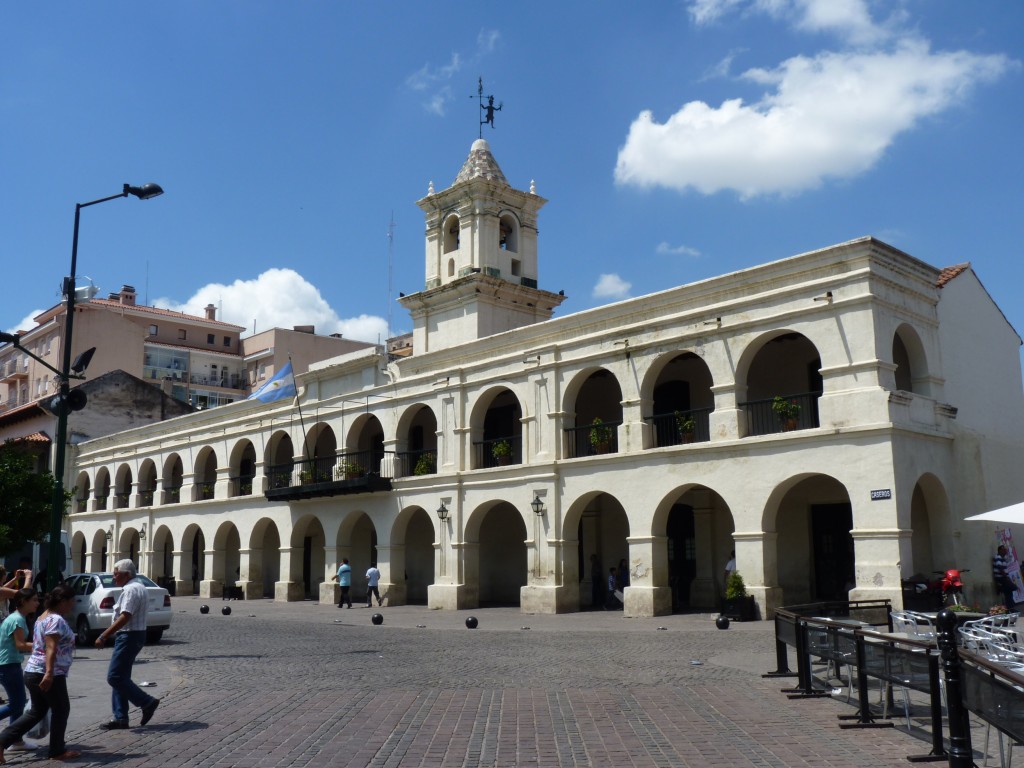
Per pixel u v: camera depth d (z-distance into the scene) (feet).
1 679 29.19
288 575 115.75
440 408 98.07
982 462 69.10
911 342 71.36
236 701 37.22
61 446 58.18
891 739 28.81
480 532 109.60
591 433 84.12
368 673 45.44
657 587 76.95
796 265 70.38
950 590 62.75
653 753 27.30
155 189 58.23
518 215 106.52
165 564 152.66
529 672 44.98
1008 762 24.77
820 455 67.26
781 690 37.58
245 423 127.13
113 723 31.83
